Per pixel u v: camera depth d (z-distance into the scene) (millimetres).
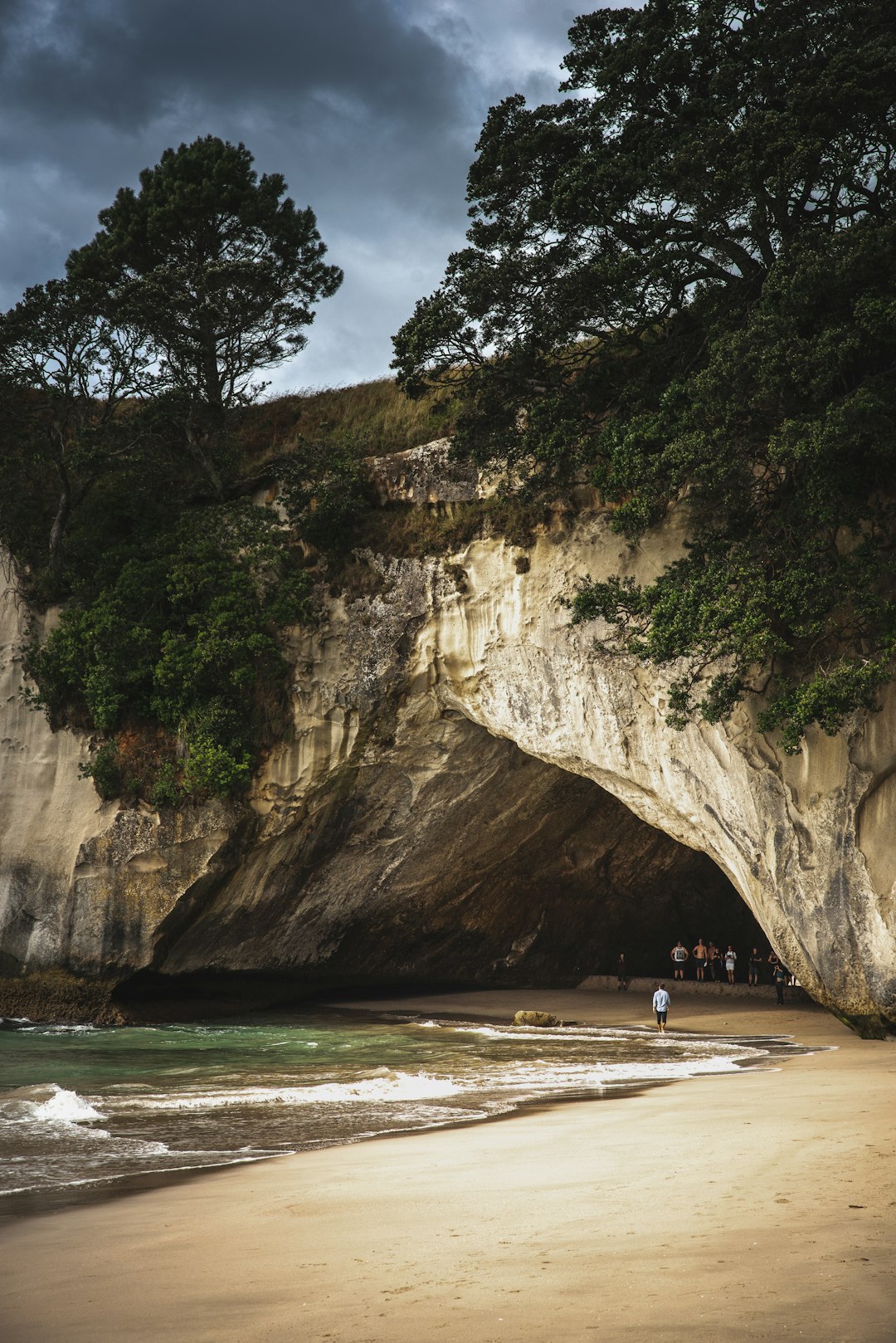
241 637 30344
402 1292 5891
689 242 22922
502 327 25234
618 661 26484
